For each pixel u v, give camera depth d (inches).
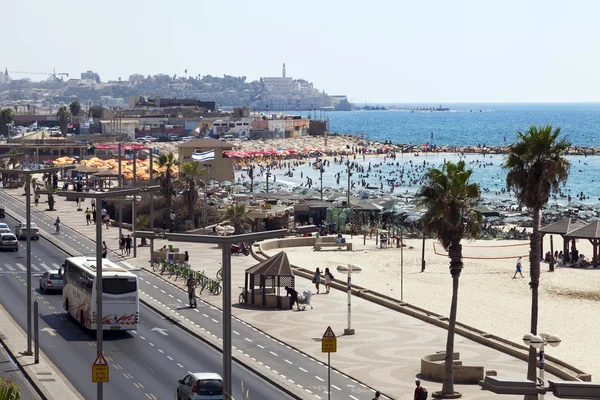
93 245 5118.1
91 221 6127.0
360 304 3614.7
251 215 5846.5
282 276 3538.4
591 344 3038.9
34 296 3718.0
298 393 2365.9
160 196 6171.3
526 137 2536.9
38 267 4389.8
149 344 2928.2
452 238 2399.1
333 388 2429.9
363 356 2785.4
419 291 3993.6
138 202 6136.8
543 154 2508.6
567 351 2930.6
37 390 2352.4
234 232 5393.7
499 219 7308.1
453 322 2372.0
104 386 2400.3
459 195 2416.3
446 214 2394.2
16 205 6978.4
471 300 3809.1
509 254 5319.9
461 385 2476.6
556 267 4842.5
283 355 2795.3
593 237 4840.1
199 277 3981.3
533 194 2508.6
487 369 2623.0
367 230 6348.4
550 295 3998.5
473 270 4680.1
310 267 4534.9
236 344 2935.5
